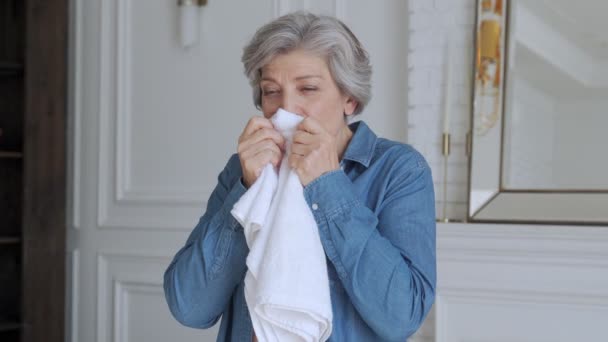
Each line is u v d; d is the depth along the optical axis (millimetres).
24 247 3383
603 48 2414
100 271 3475
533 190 2469
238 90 3150
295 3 3016
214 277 1328
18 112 3629
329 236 1230
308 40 1272
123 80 3436
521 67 2518
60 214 3471
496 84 2531
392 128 2805
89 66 3539
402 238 1264
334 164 1263
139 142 3400
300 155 1261
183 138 3283
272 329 1252
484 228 2480
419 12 2672
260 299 1176
